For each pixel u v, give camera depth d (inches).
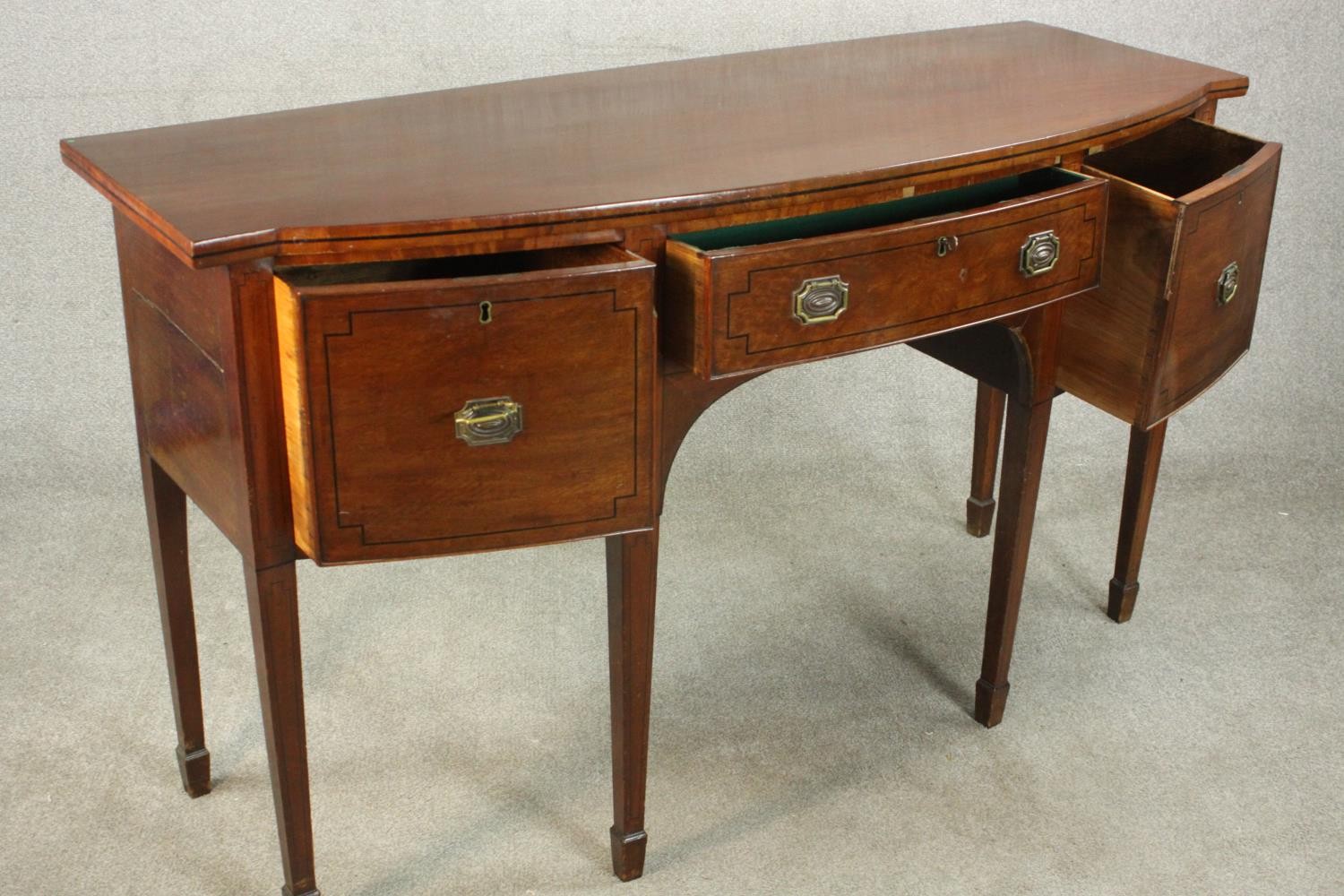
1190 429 103.9
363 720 75.9
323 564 52.7
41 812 69.2
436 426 51.8
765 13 91.7
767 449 101.2
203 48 86.2
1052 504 97.5
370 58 88.1
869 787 72.2
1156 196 64.5
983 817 70.3
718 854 67.8
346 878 65.9
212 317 52.1
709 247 60.8
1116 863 67.5
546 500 54.6
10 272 89.5
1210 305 69.1
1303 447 102.3
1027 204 59.6
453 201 54.1
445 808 70.2
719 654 82.0
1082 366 71.5
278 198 54.1
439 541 54.0
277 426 53.2
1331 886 66.2
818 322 56.2
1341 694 79.4
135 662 80.1
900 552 92.3
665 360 58.1
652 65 77.2
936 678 80.6
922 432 103.3
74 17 84.2
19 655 80.2
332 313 48.9
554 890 65.6
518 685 79.0
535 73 90.7
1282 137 101.3
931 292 58.7
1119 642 83.7
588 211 53.6
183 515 65.7
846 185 57.7
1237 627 85.0
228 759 73.2
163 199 54.0
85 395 93.3
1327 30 98.9
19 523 91.5
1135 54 79.9
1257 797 71.7
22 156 86.9
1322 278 105.0
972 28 86.0
